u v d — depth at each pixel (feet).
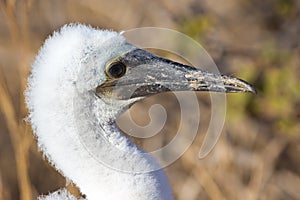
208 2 51.57
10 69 46.65
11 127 42.09
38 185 45.44
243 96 48.32
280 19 51.52
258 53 49.60
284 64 49.21
